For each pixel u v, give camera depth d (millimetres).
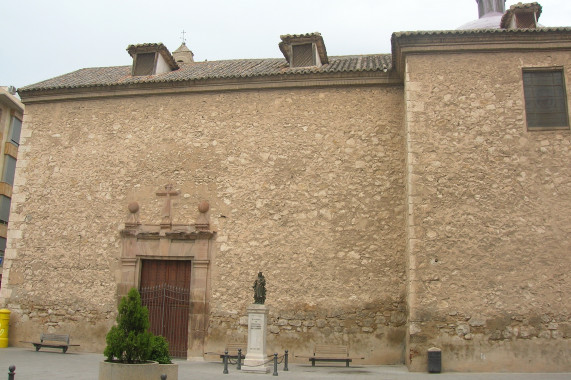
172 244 12289
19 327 12617
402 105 12078
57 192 13250
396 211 11477
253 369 9406
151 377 6965
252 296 11602
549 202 10188
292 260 11617
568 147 10422
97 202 12953
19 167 13625
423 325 9734
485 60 11016
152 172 12844
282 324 11312
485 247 10031
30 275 12875
